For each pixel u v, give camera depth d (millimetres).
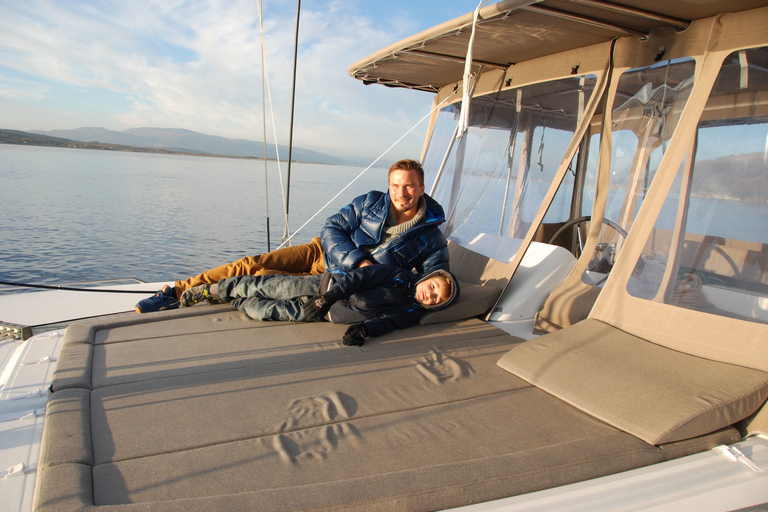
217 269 3020
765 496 1301
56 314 2828
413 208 2848
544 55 2949
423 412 1700
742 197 1949
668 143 2389
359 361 2141
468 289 2883
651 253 2174
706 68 2102
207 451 1415
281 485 1270
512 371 2045
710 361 1789
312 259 3275
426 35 2727
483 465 1326
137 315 2613
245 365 2045
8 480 1252
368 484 1227
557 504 1224
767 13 1913
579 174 3504
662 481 1342
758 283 1858
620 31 2369
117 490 1219
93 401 1696
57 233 23844
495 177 3355
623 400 1680
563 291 2709
